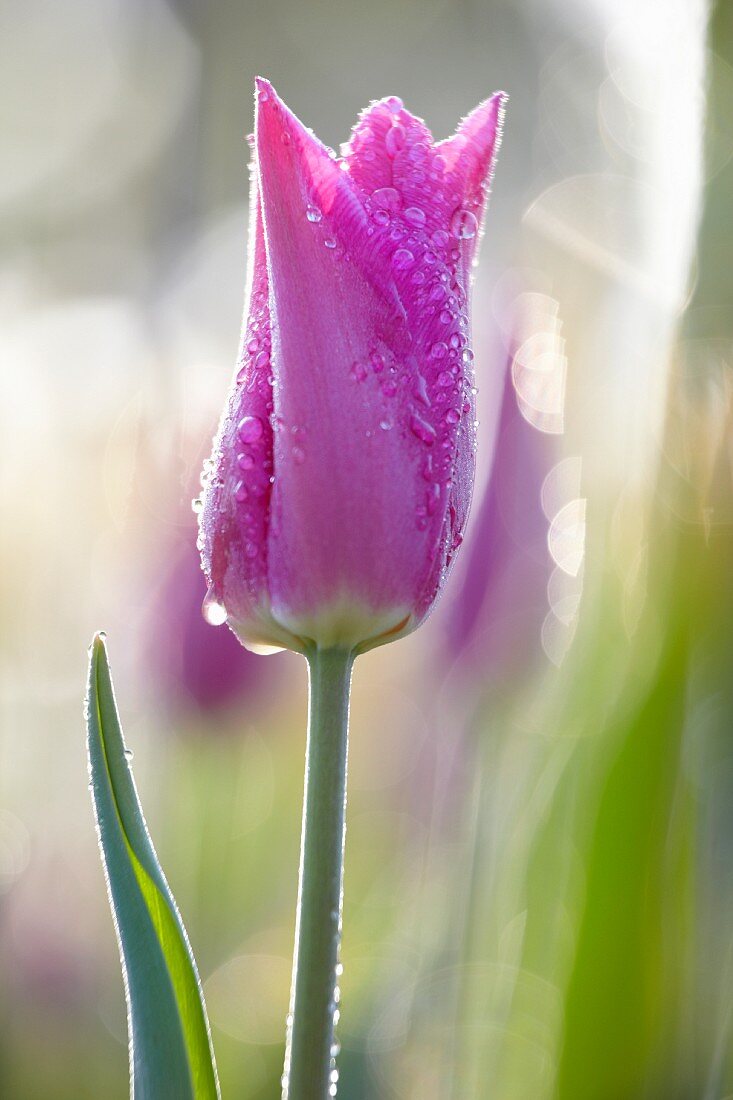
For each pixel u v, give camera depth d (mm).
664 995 469
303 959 416
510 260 585
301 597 422
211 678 617
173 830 645
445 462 425
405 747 711
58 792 807
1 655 823
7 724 819
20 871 681
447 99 1796
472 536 564
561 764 488
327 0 1739
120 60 1646
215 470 429
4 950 622
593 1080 468
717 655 465
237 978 646
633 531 477
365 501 421
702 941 477
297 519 422
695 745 469
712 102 453
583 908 469
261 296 428
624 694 470
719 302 457
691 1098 471
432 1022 554
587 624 483
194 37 1607
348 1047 585
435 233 426
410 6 1783
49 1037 590
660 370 468
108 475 723
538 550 557
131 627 654
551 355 535
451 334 426
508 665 557
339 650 424
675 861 470
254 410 426
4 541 831
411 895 654
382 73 1814
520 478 555
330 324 420
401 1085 561
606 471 486
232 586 427
